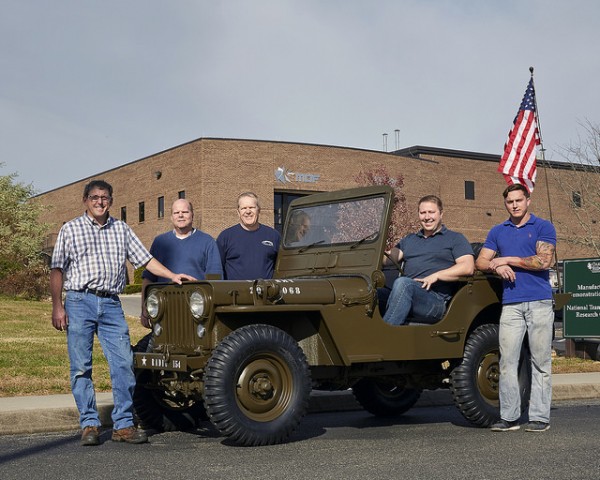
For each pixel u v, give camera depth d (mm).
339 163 40500
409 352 6438
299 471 4852
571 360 12555
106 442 6109
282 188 38969
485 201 49344
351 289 6250
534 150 13641
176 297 6078
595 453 5426
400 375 7016
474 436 6285
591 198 31234
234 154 38156
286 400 5855
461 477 4660
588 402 9039
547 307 6531
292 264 7180
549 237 6535
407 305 6523
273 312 6168
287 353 5852
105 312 6078
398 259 7152
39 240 34406
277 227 39281
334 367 6496
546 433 6387
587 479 4605
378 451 5551
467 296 6867
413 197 43594
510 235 6652
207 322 5777
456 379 6766
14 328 15422
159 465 5098
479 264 6824
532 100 13734
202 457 5355
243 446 5762
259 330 5785
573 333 12781
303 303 6000
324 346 6219
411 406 7953
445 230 7055
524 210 6641
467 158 48719
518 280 6578
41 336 14016
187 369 5758
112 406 7324
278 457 5324
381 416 7852
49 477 4789
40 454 5598
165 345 6145
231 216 38000
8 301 22188
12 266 27469
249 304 5875
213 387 5582
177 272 6898
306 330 6281
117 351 6094
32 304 21391
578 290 12766
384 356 6312
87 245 6066
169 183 41250
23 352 11031
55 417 6938
